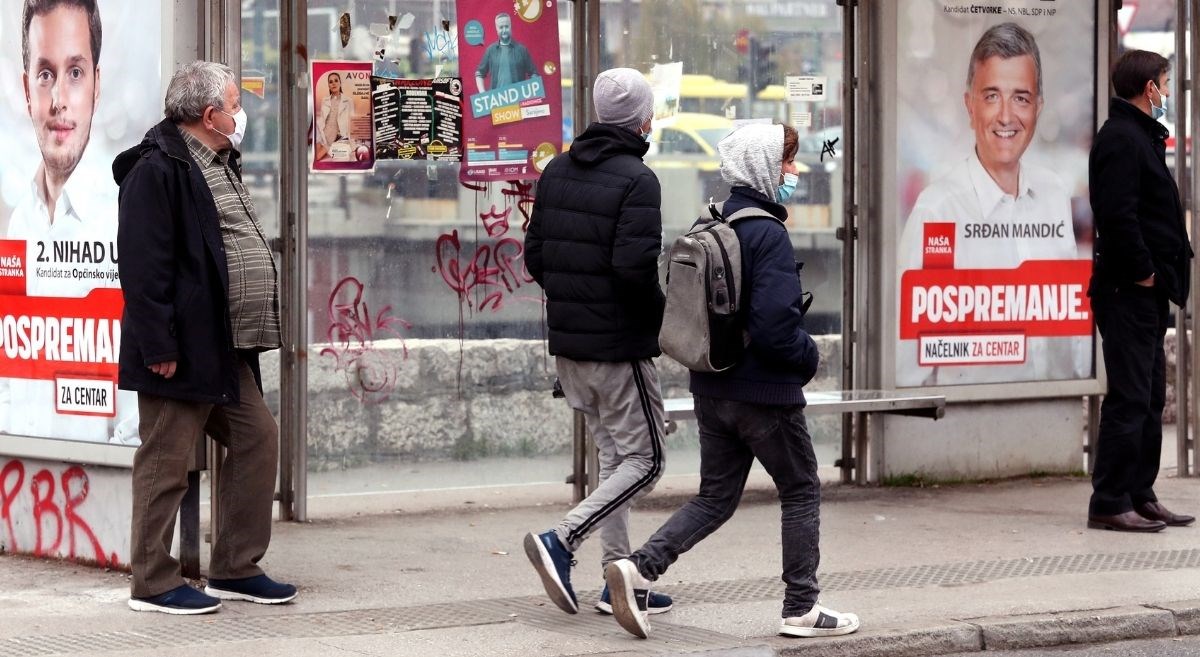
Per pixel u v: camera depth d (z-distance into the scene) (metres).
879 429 18.31
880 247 17.97
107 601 12.67
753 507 17.25
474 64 16.81
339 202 16.53
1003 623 12.16
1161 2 21.47
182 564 13.21
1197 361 19.17
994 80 18.23
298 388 16.25
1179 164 19.23
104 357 13.45
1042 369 18.72
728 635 11.74
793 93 18.00
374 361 16.88
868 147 18.06
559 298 12.01
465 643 11.36
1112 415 15.85
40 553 14.38
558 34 17.03
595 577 13.84
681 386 18.41
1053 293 18.66
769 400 11.25
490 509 17.05
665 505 17.19
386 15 16.45
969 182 18.23
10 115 13.88
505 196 17.17
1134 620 12.52
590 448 17.36
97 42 13.39
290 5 16.06
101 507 13.87
